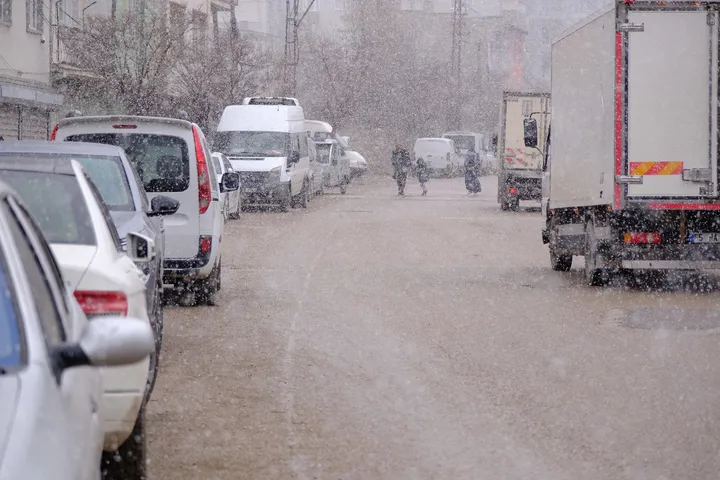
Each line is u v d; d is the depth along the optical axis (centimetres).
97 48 4256
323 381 1064
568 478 749
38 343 434
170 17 4694
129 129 1530
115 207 1109
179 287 1578
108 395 646
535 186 4222
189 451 814
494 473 761
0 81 3516
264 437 855
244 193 3922
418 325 1411
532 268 2209
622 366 1141
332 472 764
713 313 1551
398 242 2733
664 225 1825
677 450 819
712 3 1786
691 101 1792
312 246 2598
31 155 1104
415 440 848
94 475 464
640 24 1784
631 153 1781
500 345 1263
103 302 676
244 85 5134
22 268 463
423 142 7800
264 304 1608
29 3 3809
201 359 1173
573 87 2056
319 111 7681
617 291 1825
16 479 357
